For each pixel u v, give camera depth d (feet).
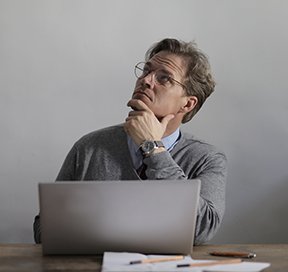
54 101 8.92
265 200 9.09
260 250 5.03
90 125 8.96
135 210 4.41
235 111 8.98
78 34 8.88
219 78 8.94
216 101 8.96
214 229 5.50
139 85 6.07
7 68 8.86
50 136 8.95
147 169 5.52
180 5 8.90
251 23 8.92
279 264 4.49
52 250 4.54
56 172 8.97
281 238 9.11
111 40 8.91
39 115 8.93
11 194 8.96
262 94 8.98
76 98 8.93
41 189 4.31
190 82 6.10
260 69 8.96
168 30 8.91
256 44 8.93
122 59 8.91
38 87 8.90
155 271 4.03
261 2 8.91
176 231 4.50
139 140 5.62
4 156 8.93
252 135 9.02
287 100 9.00
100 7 8.88
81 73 8.91
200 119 8.96
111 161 6.13
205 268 4.13
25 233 8.99
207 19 8.91
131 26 8.89
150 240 4.50
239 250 5.02
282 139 9.04
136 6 8.88
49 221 4.41
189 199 4.44
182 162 6.20
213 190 5.85
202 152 6.27
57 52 8.88
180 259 4.40
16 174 8.97
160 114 6.02
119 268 4.08
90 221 4.41
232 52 8.93
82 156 6.21
